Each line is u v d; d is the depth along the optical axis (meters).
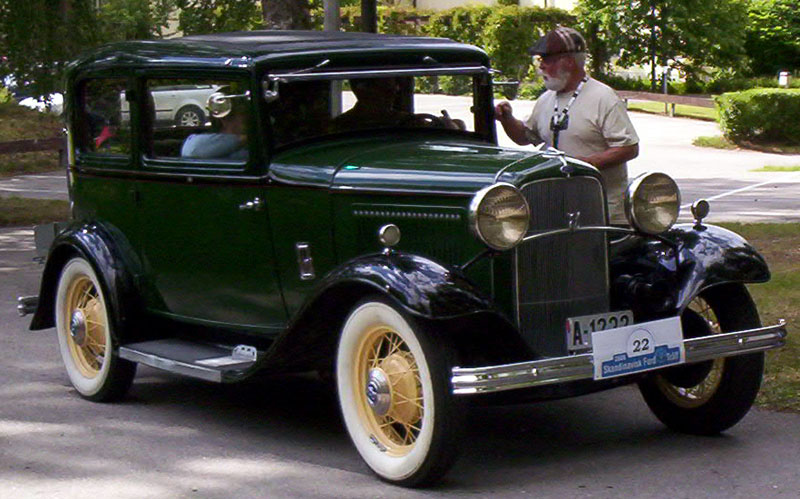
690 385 5.70
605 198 5.50
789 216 14.25
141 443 5.88
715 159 23.42
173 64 6.22
